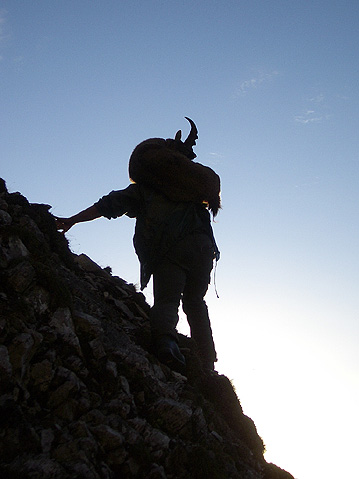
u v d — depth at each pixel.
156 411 3.40
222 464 3.29
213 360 4.63
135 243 4.51
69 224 4.67
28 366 3.04
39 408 2.95
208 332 4.65
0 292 3.29
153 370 3.81
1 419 2.71
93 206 4.63
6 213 4.02
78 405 3.07
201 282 4.51
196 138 4.98
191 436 3.40
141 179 4.59
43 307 3.41
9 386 2.84
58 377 3.11
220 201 4.67
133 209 4.65
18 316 3.18
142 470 2.93
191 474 3.10
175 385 3.85
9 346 2.96
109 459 2.88
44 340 3.22
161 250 4.33
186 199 4.50
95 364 3.41
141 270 4.40
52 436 2.80
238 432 3.99
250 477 3.45
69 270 4.66
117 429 3.06
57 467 2.60
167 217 4.41
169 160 4.51
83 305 4.08
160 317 4.15
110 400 3.28
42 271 3.51
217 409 4.00
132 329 4.40
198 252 4.42
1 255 3.49
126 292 5.19
